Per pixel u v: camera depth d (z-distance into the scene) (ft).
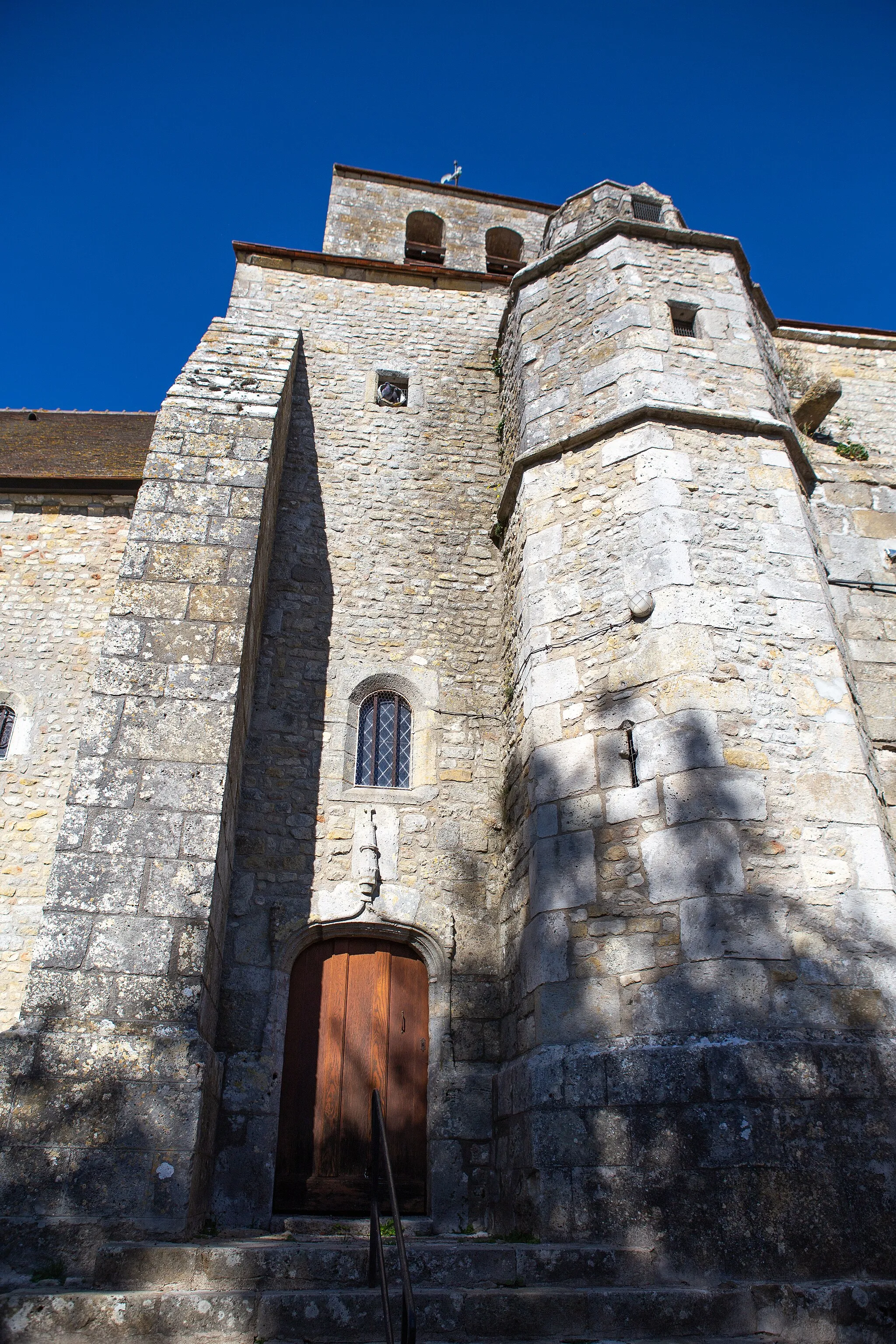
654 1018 15.80
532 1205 15.72
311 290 31.07
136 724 17.83
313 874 21.40
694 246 25.71
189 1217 13.87
